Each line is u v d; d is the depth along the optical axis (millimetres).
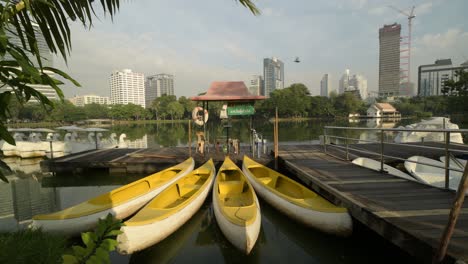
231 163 8703
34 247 2463
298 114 75688
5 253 2256
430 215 3672
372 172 6695
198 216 6383
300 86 78812
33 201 7656
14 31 1985
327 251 4781
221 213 4707
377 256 4539
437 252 2545
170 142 22406
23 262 2271
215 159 10203
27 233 3035
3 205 7332
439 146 11180
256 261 4465
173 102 78062
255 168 8445
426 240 2941
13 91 1651
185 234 5477
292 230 5473
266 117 73188
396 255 4484
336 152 10727
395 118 69625
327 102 75812
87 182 9523
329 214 4547
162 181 7684
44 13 2078
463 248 2719
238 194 6484
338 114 75875
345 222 4438
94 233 1787
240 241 3939
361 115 78438
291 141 20328
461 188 2316
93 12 2412
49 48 2174
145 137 27547
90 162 9945
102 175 10102
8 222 6051
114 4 2523
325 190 5469
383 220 3582
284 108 66875
